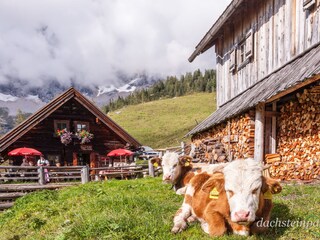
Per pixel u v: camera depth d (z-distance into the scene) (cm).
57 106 2214
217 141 1379
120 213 552
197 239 421
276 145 1064
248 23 1358
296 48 1009
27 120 2112
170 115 9325
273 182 417
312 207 540
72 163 2284
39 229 644
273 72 1139
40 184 1531
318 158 855
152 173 1759
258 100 919
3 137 2044
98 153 2398
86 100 2325
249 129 1087
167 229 474
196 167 800
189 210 484
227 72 1602
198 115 8906
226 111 1315
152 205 609
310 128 890
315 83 845
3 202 1362
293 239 416
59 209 759
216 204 433
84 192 982
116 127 2430
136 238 456
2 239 639
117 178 1973
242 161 406
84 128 2362
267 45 1194
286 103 1018
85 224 515
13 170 1983
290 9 1046
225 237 410
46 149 2208
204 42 1628
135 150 2612
